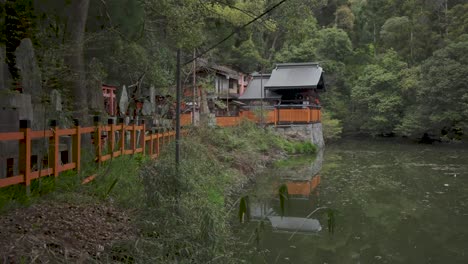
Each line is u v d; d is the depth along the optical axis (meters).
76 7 10.75
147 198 6.71
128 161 9.74
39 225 5.33
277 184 17.30
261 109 30.50
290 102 37.22
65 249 4.78
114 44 13.91
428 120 38.97
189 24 12.74
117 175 8.55
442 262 8.96
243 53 42.44
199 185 9.61
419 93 39.06
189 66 22.25
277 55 48.00
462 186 17.72
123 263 5.00
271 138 27.56
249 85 40.59
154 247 5.23
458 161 26.45
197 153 14.21
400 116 44.44
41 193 6.57
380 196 15.73
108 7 12.40
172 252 5.30
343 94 51.50
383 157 29.22
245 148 21.39
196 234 5.90
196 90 23.30
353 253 9.48
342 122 49.34
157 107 18.62
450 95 36.41
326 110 47.41
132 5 12.38
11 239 4.57
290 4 12.41
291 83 35.75
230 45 39.72
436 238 10.70
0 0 8.49
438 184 18.27
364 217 12.73
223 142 20.16
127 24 12.52
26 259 4.16
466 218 12.59
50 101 8.18
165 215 6.11
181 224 6.13
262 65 47.12
